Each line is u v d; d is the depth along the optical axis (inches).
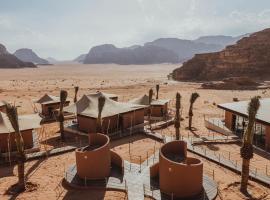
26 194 881.5
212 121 1647.4
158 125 1616.6
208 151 1199.6
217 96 2886.3
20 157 897.5
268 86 3567.9
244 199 820.0
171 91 3361.2
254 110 834.2
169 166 829.8
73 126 1590.8
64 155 1201.4
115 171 1010.7
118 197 845.8
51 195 869.2
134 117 1582.2
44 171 1042.7
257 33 5113.2
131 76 6446.9
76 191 892.6
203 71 5022.1
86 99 1553.9
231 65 4825.3
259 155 1162.6
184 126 1659.7
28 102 2573.8
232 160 1100.5
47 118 1819.6
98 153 937.5
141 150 1245.1
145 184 912.3
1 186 939.3
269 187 894.4
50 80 5319.9
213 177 959.0
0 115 1252.5
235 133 1429.6
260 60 4714.6
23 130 1227.9
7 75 6953.7
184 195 829.8
